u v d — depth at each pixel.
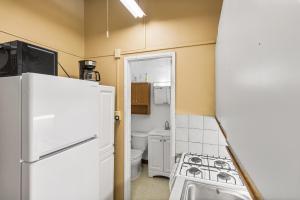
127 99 2.44
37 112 1.09
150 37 2.28
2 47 1.39
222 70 1.23
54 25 2.19
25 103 1.07
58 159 1.22
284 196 0.30
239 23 0.65
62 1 2.30
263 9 0.40
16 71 1.33
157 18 2.25
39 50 1.47
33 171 1.06
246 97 0.56
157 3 2.25
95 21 2.60
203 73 2.05
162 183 3.14
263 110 0.41
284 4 0.30
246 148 0.57
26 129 1.06
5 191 1.15
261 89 0.42
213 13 2.01
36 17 1.98
